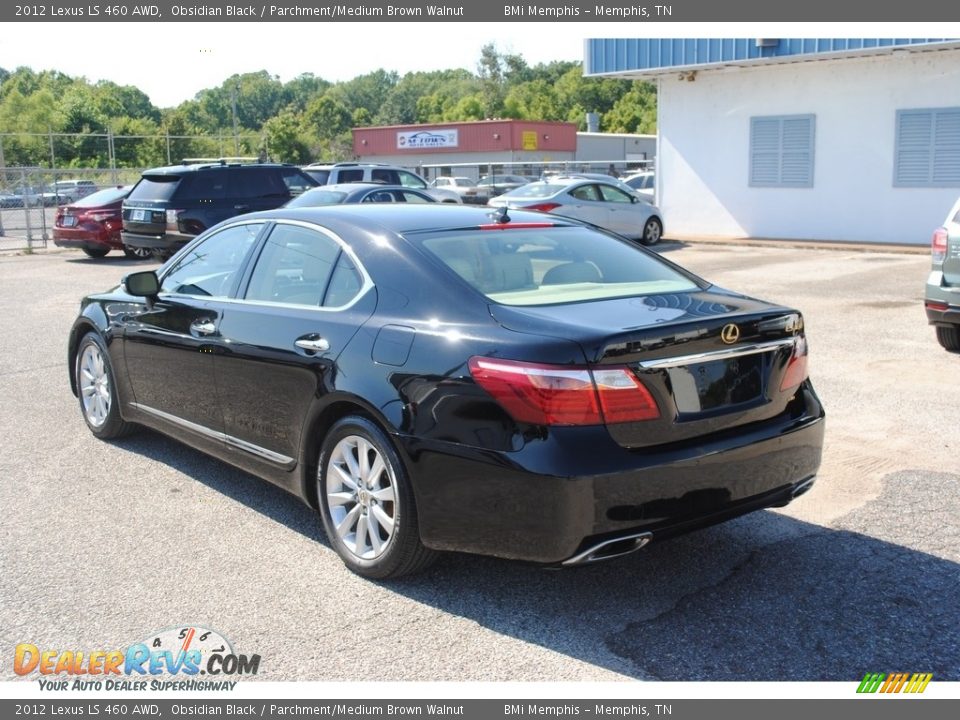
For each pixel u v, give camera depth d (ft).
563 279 13.70
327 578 13.39
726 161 72.95
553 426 11.15
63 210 61.41
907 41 58.54
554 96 431.43
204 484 17.34
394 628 11.98
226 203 55.83
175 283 17.85
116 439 20.04
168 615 12.30
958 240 26.27
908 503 16.10
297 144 253.44
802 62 67.15
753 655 11.28
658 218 68.80
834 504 16.12
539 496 11.12
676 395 11.75
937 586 12.98
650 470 11.32
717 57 67.77
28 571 13.58
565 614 12.34
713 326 12.03
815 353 28.07
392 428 12.39
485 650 11.46
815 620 12.09
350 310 13.73
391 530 12.78
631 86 427.33
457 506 11.89
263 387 14.82
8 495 16.75
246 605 12.57
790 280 45.65
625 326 11.60
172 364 17.11
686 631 11.87
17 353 29.89
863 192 66.18
